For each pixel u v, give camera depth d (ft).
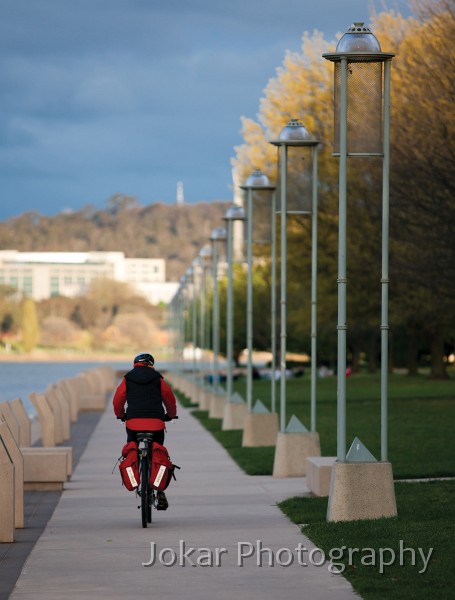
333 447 137.39
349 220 224.53
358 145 76.18
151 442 74.49
